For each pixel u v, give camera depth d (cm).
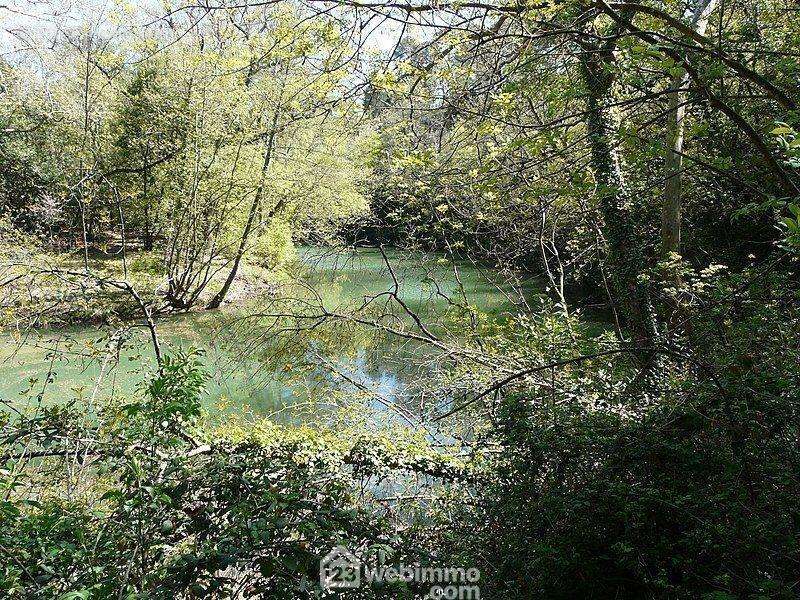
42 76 1705
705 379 429
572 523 400
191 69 1592
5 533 317
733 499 352
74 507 373
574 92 473
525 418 479
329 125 645
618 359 573
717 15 574
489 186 511
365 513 405
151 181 1756
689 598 332
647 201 722
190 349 414
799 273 490
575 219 788
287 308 815
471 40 443
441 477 588
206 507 364
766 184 571
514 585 391
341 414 689
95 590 279
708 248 845
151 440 374
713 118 584
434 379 776
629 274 674
